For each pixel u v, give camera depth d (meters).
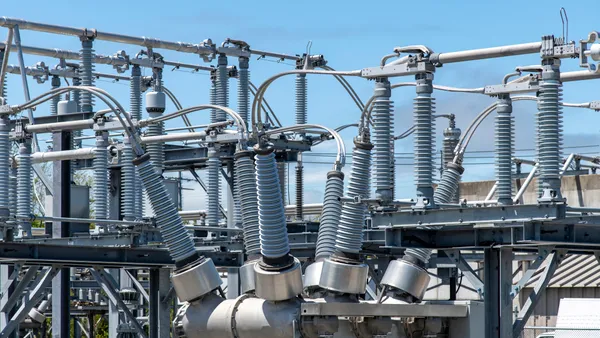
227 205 26.73
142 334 24.83
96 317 48.16
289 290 16.27
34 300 23.05
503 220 16.88
